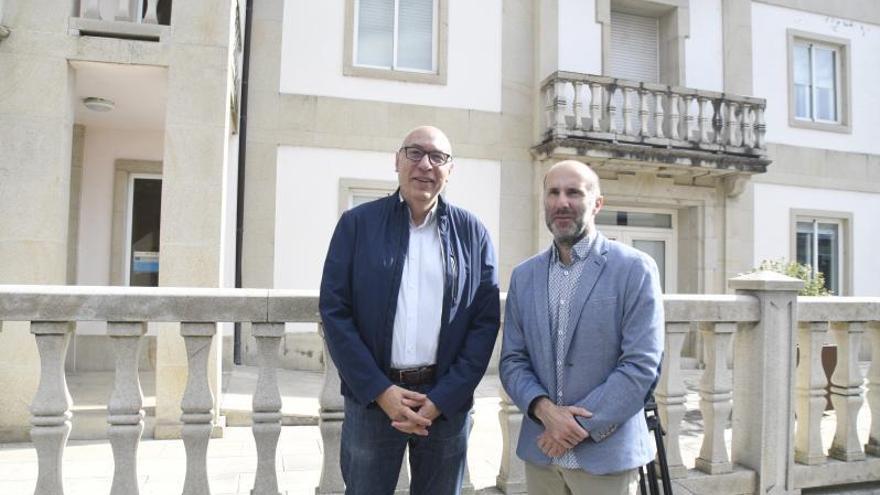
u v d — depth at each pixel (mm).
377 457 2348
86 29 5266
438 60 9484
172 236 5262
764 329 3605
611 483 2262
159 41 5383
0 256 5039
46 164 5152
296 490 3621
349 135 9039
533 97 9883
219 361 5301
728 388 3600
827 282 11688
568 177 2359
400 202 2457
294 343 8445
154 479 3814
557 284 2430
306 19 8977
